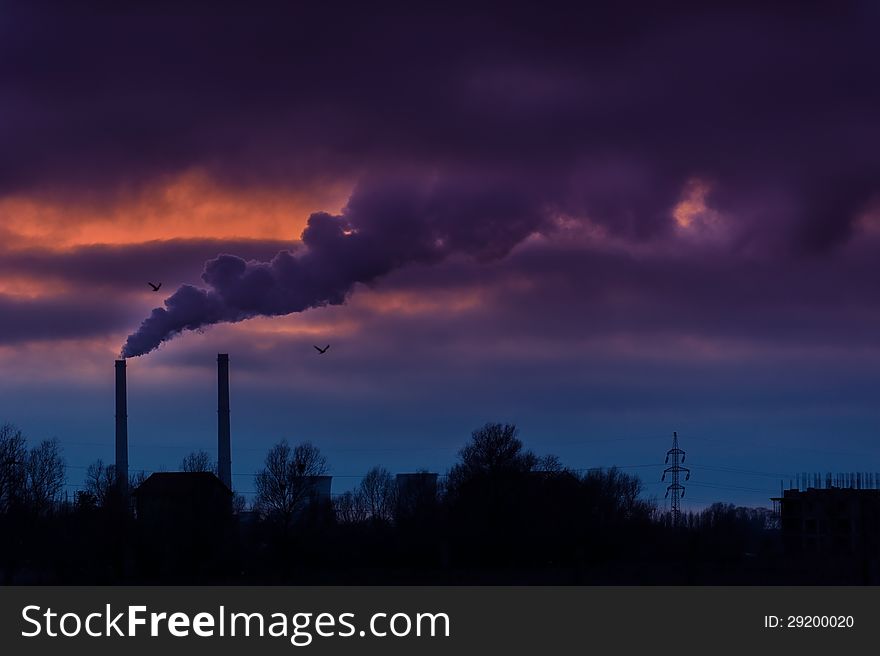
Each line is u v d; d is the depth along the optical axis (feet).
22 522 605.73
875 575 633.61
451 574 642.22
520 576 631.97
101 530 628.28
